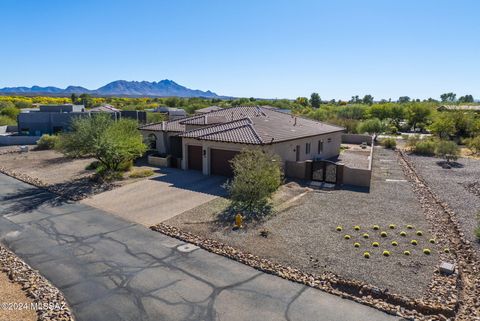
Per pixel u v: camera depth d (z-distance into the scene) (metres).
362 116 68.69
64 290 10.59
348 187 22.62
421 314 9.35
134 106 100.56
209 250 13.21
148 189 22.17
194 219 16.62
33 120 47.72
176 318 9.18
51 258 12.76
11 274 11.36
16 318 8.98
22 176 26.16
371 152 35.72
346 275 11.28
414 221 16.34
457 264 12.09
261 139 23.72
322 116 60.69
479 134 41.56
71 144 24.77
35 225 16.12
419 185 23.20
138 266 12.05
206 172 26.22
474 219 16.53
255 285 10.77
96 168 28.05
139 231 15.31
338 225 15.77
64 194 21.12
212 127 28.25
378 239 14.23
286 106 97.88
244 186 17.23
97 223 16.33
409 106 66.19
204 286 10.73
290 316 9.25
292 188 22.22
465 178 25.39
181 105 115.00
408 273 11.41
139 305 9.78
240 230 15.16
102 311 9.53
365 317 9.21
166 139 33.28
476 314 9.30
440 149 32.94
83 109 56.19
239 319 9.12
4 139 44.22
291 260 12.33
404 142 47.50
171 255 12.89
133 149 25.72
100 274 11.54
